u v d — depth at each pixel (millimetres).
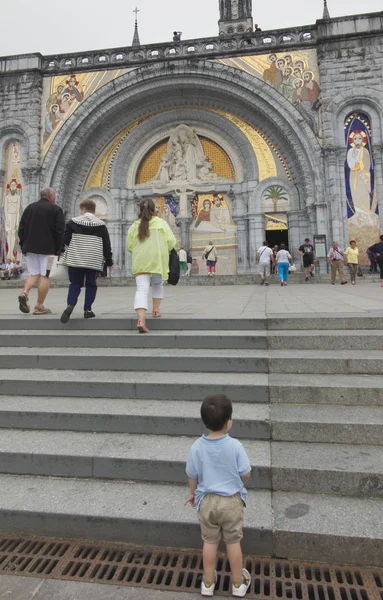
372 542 2854
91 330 6312
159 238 6191
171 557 3010
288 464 3471
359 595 2664
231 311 7199
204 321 6039
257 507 3213
